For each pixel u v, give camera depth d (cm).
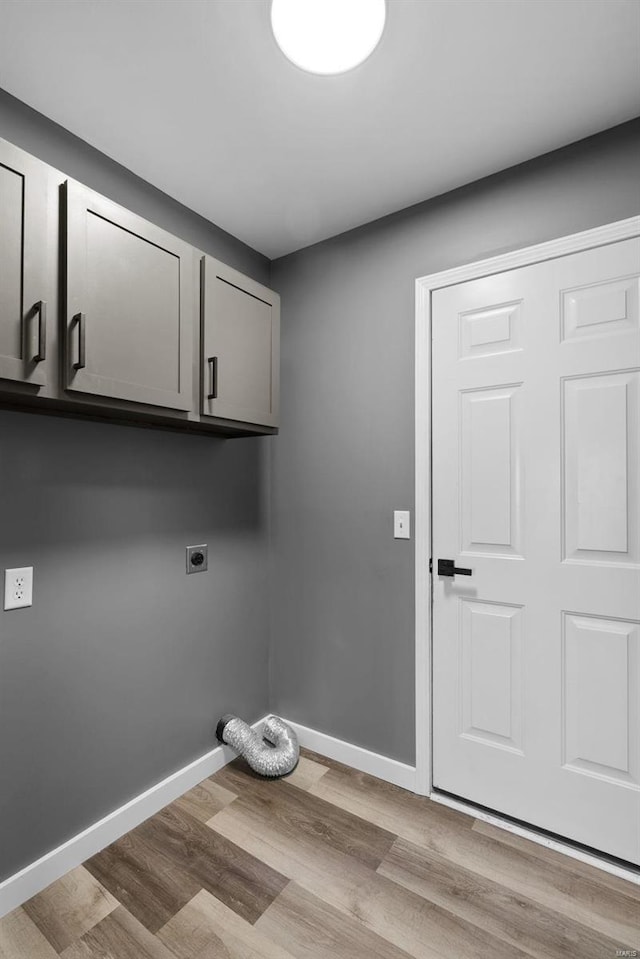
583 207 157
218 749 204
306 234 214
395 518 195
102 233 131
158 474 181
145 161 167
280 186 181
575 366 158
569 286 159
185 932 129
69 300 122
